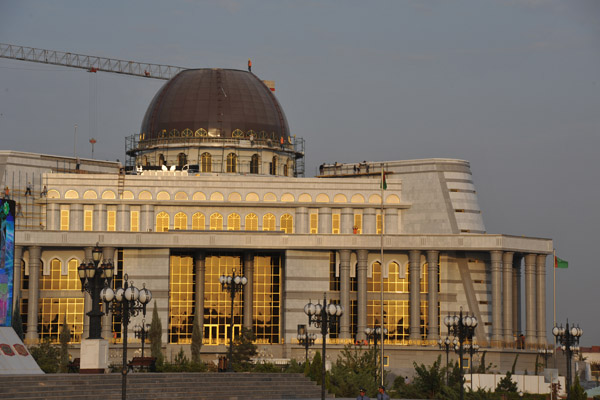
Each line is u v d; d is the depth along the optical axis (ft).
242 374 465.47
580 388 451.12
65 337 603.67
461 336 431.02
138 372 489.67
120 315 417.08
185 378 442.50
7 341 433.48
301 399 450.30
